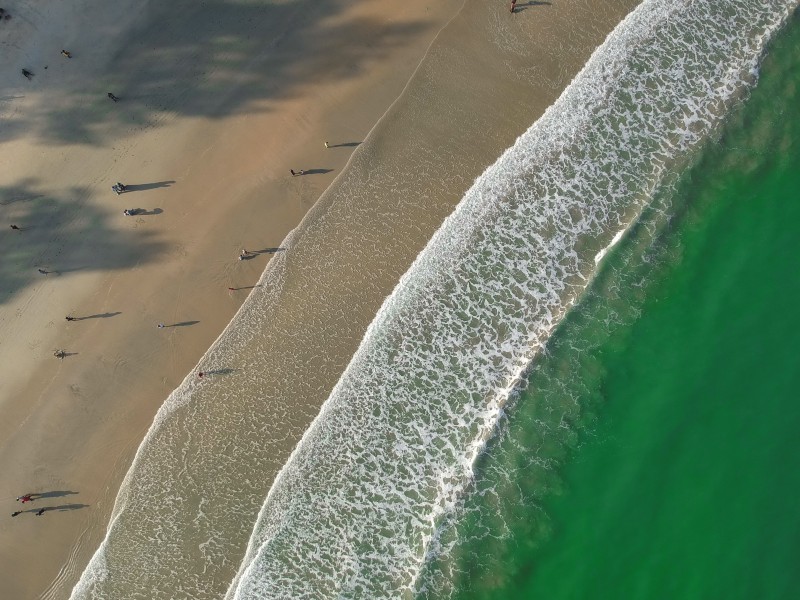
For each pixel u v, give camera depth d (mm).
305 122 19125
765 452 17188
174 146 19062
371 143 19094
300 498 17656
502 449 17625
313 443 17922
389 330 18422
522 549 17031
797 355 17797
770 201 18984
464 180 19062
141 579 17516
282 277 18719
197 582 17422
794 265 18500
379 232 18859
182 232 18891
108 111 19141
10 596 17688
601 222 18953
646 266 18703
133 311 18703
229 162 19062
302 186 18969
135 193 18969
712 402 17734
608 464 17516
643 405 17875
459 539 17094
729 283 18531
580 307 18453
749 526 16641
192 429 18188
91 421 18375
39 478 18172
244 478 17891
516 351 18250
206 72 19219
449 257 18766
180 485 17938
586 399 17922
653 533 16859
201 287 18734
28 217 18969
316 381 18266
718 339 18156
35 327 18703
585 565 16797
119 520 17859
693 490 17078
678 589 16344
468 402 17969
